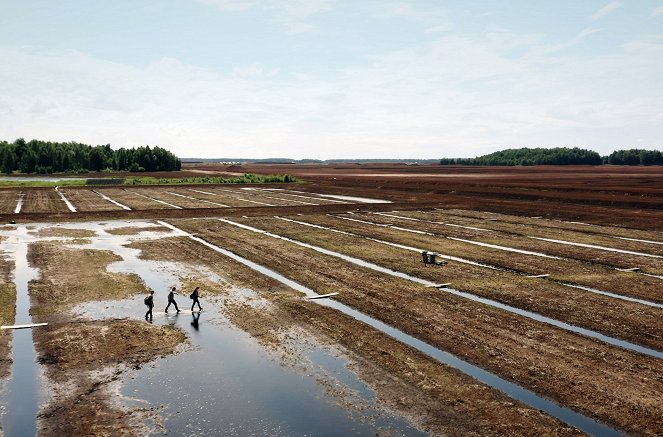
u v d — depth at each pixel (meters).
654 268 40.69
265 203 91.00
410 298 32.44
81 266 40.91
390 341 25.31
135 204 87.56
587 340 25.23
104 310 30.09
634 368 22.03
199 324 27.91
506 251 47.88
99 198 97.75
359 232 59.44
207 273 39.34
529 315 29.48
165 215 73.12
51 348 24.39
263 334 26.36
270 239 54.66
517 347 24.42
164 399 19.62
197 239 54.66
